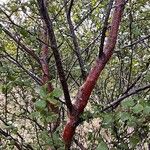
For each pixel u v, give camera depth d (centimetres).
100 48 296
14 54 445
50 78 409
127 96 291
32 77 381
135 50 425
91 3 425
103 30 280
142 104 223
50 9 384
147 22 414
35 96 387
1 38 409
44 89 227
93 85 298
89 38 464
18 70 353
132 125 239
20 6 333
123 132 308
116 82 454
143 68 398
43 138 250
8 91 323
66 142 294
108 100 431
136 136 270
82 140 437
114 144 284
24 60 454
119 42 420
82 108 293
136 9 403
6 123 325
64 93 270
